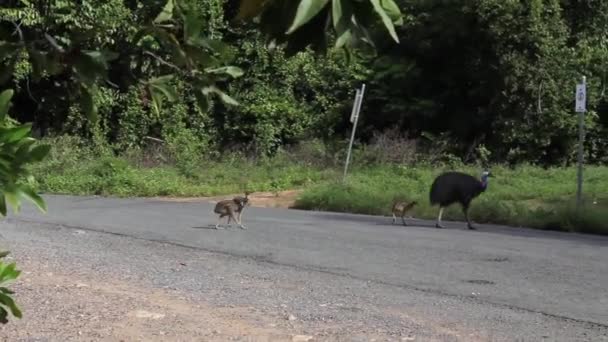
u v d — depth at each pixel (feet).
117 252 39.83
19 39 9.78
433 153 100.53
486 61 102.53
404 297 29.66
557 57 98.58
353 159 99.96
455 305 28.32
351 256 39.68
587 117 98.73
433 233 50.44
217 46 9.20
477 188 53.67
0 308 9.93
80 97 10.22
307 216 61.77
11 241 42.68
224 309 26.94
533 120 99.35
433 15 106.52
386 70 109.60
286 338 23.17
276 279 32.99
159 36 9.24
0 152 8.25
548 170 90.38
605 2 108.27
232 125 115.44
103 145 106.42
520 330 24.66
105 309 26.45
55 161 87.92
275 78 116.37
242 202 52.85
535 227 55.01
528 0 98.12
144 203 71.31
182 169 96.89
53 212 60.49
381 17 6.53
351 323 25.21
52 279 31.50
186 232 48.67
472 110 107.86
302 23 6.42
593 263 38.06
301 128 115.65
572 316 26.76
